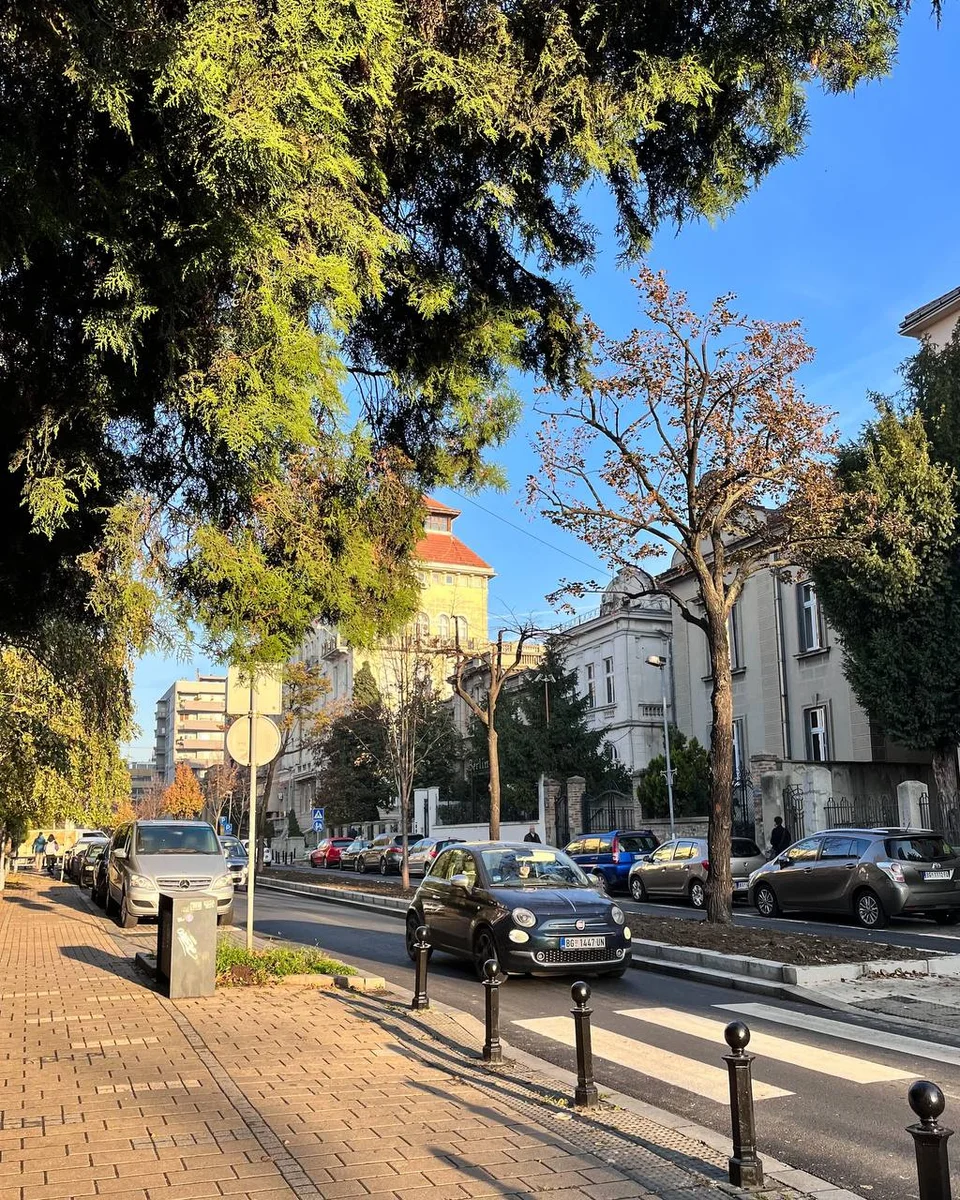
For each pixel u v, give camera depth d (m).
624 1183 4.64
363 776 52.12
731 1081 4.84
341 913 20.81
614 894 25.72
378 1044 7.38
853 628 22.50
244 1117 5.49
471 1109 5.75
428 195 7.28
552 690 38.66
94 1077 6.34
